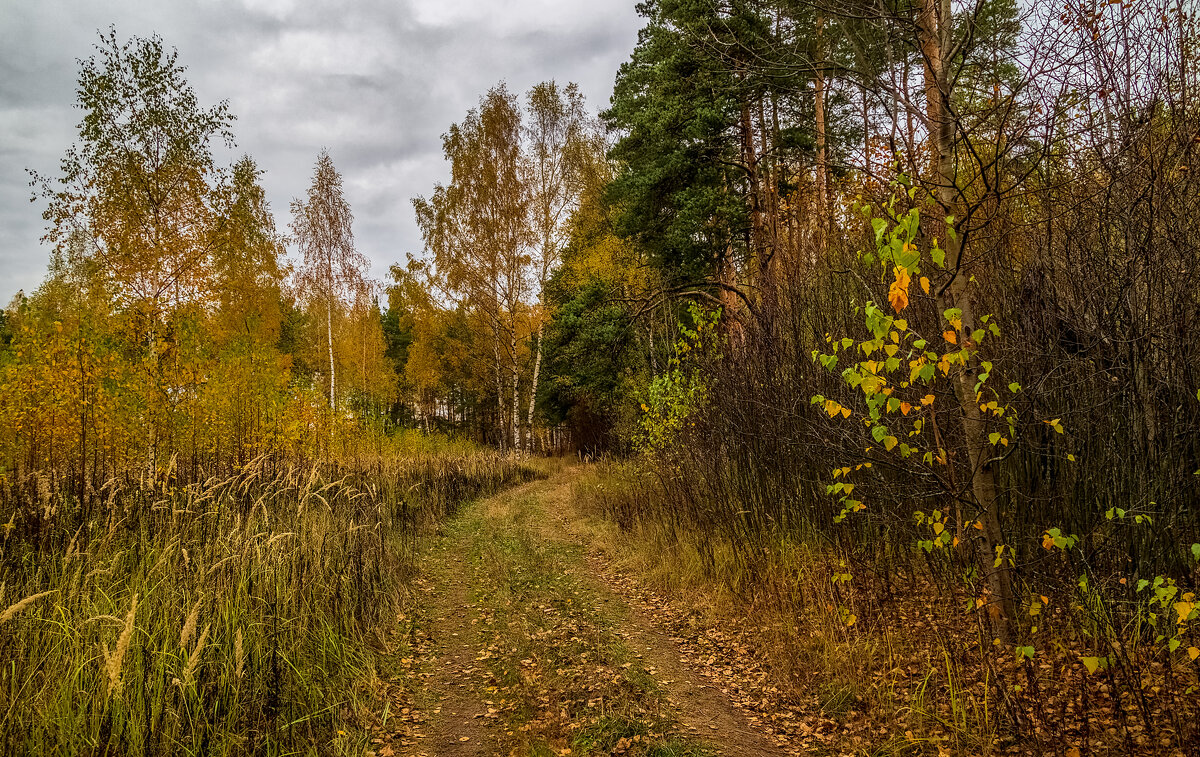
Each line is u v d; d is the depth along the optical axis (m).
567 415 29.17
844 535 6.16
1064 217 4.61
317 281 23.67
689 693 4.51
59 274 23.25
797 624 5.19
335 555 6.09
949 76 4.41
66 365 10.34
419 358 30.48
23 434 10.03
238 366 13.32
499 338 24.64
